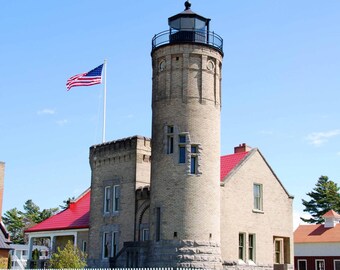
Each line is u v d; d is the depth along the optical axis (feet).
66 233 170.60
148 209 142.00
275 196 159.02
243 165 150.30
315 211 331.77
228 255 139.03
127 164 151.53
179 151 128.06
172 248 122.42
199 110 129.29
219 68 136.56
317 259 233.55
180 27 134.62
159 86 134.31
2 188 160.66
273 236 155.33
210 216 125.59
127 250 136.56
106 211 156.35
